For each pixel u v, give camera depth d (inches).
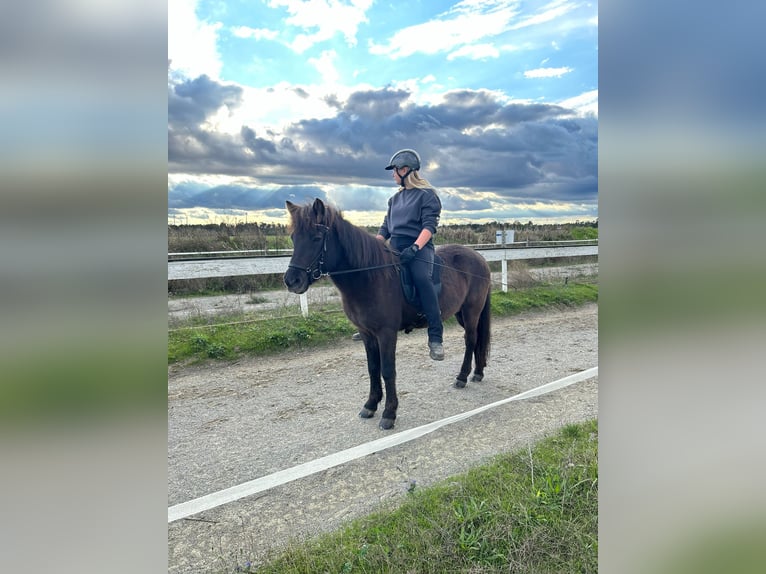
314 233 116.2
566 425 116.7
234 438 124.5
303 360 198.7
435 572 68.2
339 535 78.6
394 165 137.2
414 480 97.7
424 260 133.1
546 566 68.3
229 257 265.0
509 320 277.3
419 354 206.5
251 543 80.0
